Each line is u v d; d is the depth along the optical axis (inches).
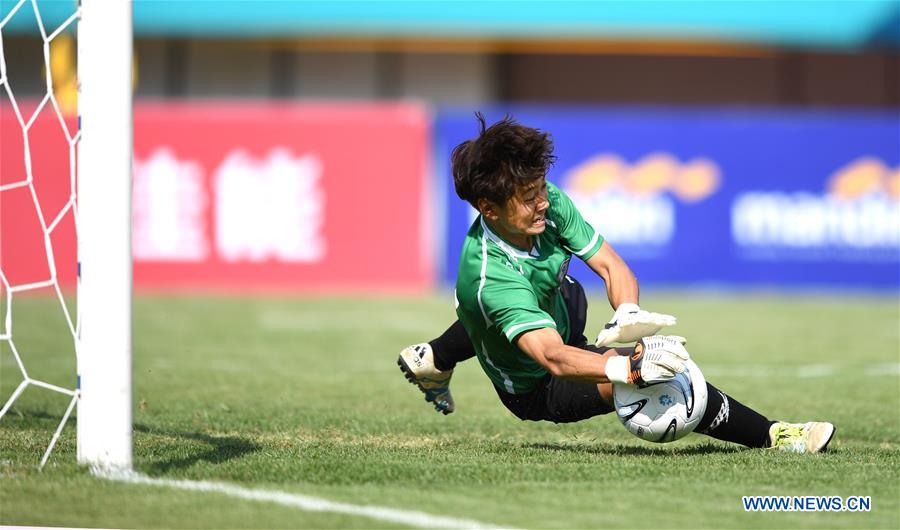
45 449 668.7
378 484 568.4
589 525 491.5
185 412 873.5
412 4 3088.1
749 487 565.9
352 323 1689.2
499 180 571.8
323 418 849.5
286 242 2231.8
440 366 719.1
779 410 920.9
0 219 2118.6
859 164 2213.3
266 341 1465.3
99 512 506.9
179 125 2224.4
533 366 649.6
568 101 3548.2
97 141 567.2
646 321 554.9
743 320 1788.9
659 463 624.7
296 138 2229.3
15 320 1695.4
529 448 693.9
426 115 2237.9
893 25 3095.5
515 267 614.2
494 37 3095.5
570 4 3085.6
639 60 3540.8
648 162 2222.0
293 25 3107.8
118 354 580.7
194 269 2233.0
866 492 558.9
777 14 3090.6
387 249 2237.9
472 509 515.8
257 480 574.9
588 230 635.5
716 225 2223.2
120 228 573.3
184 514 503.8
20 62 3159.5
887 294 2217.0
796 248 2222.0
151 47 3307.1
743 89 3550.7
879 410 922.1
